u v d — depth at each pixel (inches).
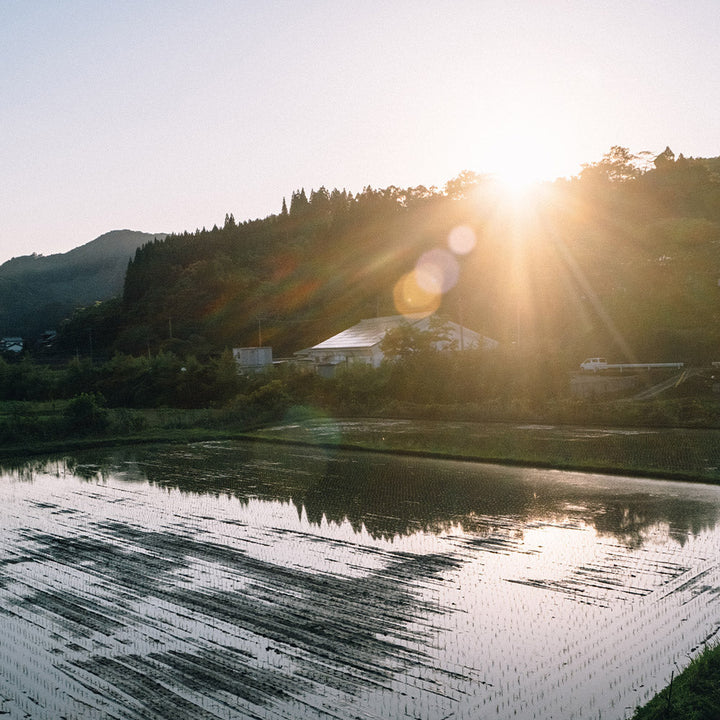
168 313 5007.4
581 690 428.1
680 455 1144.8
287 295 4815.5
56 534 842.2
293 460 1322.6
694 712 368.8
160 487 1112.2
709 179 4699.8
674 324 2460.6
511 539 745.0
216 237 6496.1
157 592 627.2
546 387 1879.9
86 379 2903.5
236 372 2458.2
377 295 4315.9
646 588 589.6
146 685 451.8
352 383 2107.5
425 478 1087.6
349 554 716.7
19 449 1523.1
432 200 5502.0
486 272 3703.3
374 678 450.9
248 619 556.1
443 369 2042.3
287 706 418.9
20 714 419.8
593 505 873.5
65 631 545.6
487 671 455.5
